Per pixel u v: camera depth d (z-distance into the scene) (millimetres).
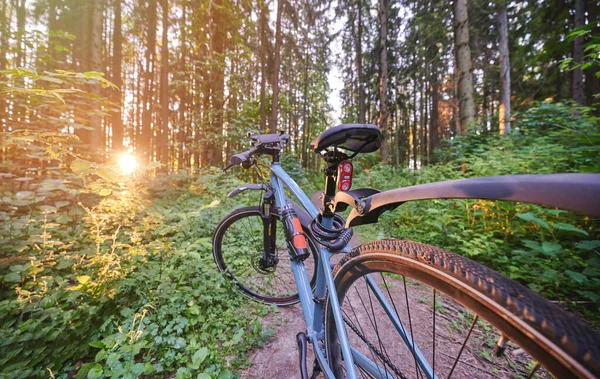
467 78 6207
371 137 902
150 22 9945
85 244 2230
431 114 22016
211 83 6305
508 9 10500
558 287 2051
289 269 2273
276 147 1587
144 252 1814
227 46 7398
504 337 462
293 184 1396
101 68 6121
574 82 7730
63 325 1287
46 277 1521
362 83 16766
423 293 2131
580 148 2609
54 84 2148
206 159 6250
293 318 1776
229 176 5047
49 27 7332
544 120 3744
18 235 1962
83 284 1465
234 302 1826
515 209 2684
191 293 1763
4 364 1091
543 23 9250
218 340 1506
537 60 9180
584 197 288
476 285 479
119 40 8320
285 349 1496
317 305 1099
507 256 2518
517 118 4527
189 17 6766
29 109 2221
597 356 316
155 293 1653
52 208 2000
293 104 18125
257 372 1332
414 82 19359
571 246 2295
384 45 10008
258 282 2104
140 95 20547
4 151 2465
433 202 3859
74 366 1244
